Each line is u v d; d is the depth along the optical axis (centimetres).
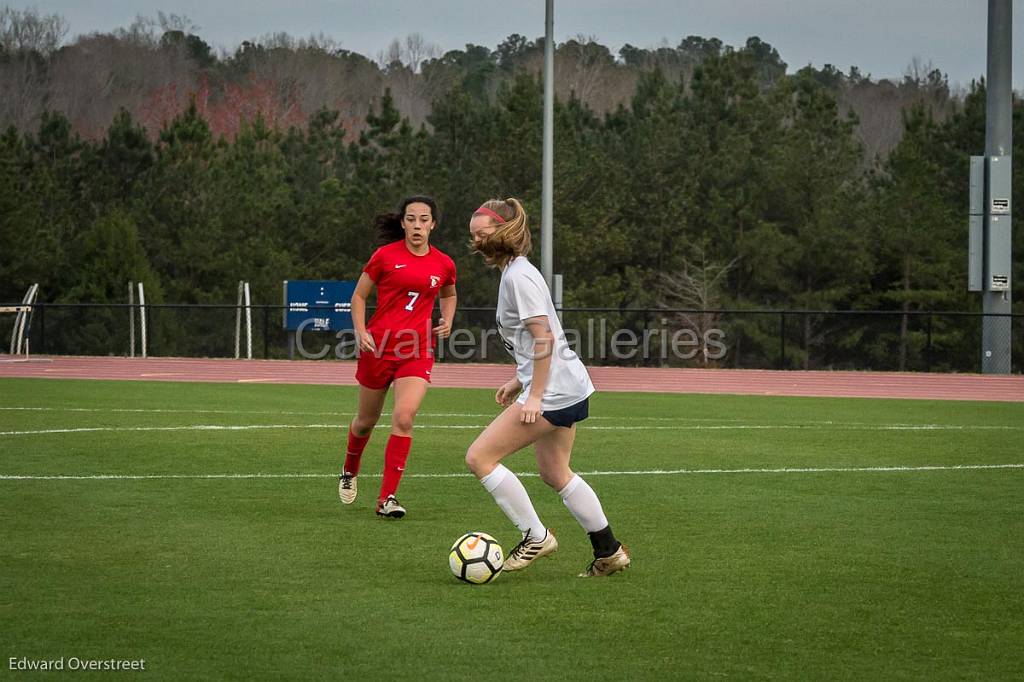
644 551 1995
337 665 1349
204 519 2255
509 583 1758
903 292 10975
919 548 2023
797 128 12019
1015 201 11356
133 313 8981
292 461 3089
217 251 11038
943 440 3709
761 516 2333
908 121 12738
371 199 11156
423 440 3603
